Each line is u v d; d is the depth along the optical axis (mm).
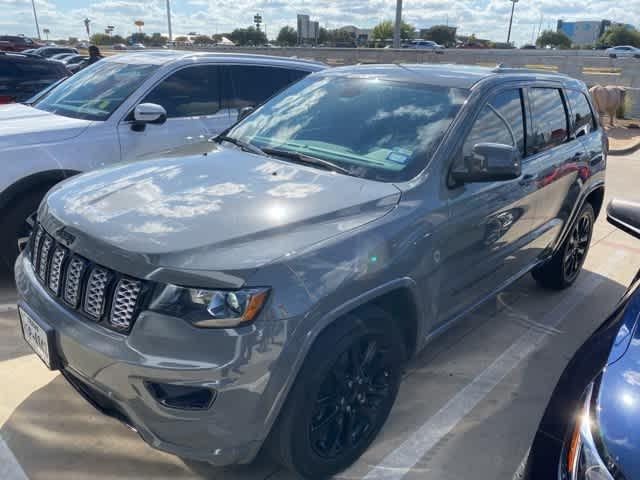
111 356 2078
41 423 2844
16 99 8875
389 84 3531
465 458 2805
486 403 3264
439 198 2840
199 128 5383
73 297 2311
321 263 2232
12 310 3984
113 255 2162
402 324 2879
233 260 2092
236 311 2033
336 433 2512
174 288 2043
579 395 1882
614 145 13344
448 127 3059
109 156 4746
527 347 3945
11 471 2531
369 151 3062
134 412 2115
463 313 3330
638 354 1890
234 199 2521
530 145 3787
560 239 4480
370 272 2389
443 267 2914
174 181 2746
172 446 2115
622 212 2936
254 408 2092
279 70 6148
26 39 40750
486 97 3334
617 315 2227
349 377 2494
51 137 4426
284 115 3619
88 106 5023
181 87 5344
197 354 2016
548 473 1774
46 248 2529
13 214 4195
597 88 16234
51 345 2330
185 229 2236
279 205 2479
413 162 2920
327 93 3660
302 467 2391
